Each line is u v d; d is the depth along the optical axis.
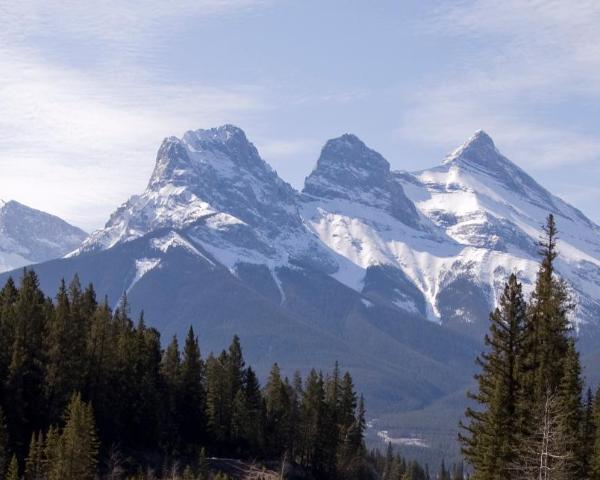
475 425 173.12
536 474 138.88
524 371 168.62
